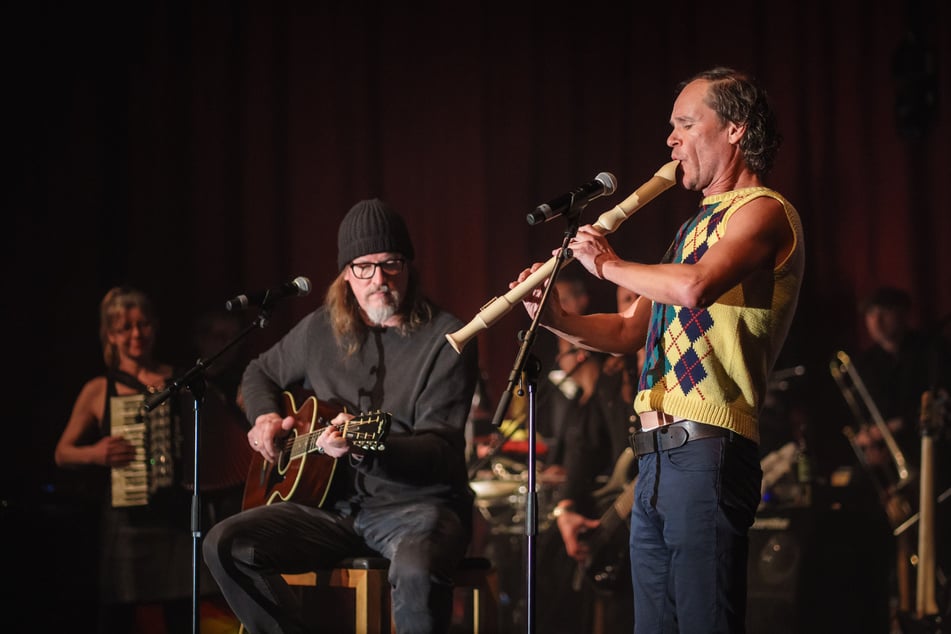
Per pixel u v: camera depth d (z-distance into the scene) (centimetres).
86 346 750
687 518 285
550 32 810
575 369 565
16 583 495
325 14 805
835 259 769
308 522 383
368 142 806
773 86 780
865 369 678
